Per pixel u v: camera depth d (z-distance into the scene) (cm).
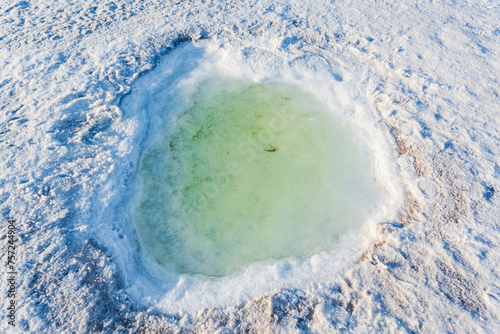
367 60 636
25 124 526
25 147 496
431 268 400
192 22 697
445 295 378
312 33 679
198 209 477
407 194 474
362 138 548
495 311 364
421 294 380
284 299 384
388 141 528
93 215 445
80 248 416
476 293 379
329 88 603
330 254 429
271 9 727
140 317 375
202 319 374
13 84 586
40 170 471
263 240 449
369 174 509
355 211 472
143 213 471
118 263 412
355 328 360
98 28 687
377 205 476
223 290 398
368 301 378
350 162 522
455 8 721
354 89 593
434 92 575
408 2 737
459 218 439
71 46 651
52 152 491
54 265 398
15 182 459
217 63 648
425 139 519
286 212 473
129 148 512
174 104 591
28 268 393
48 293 380
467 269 396
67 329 360
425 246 418
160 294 398
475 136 517
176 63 646
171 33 677
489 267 396
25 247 407
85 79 588
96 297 383
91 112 548
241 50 648
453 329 354
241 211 475
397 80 599
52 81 590
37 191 454
